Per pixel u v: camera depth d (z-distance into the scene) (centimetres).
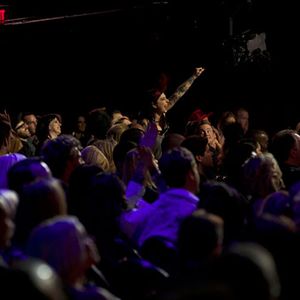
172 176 952
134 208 1029
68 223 636
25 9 2569
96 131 1571
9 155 1177
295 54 2383
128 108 2605
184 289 468
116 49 2605
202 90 2441
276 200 913
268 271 484
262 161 1022
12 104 2719
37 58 2667
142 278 879
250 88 2412
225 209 862
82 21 2580
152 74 2550
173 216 924
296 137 1244
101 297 653
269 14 2372
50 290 461
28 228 721
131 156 1123
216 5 2359
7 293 471
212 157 1405
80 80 2669
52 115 1648
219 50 2405
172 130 2386
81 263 634
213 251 658
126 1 2530
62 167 1021
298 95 2395
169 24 2453
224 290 465
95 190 905
